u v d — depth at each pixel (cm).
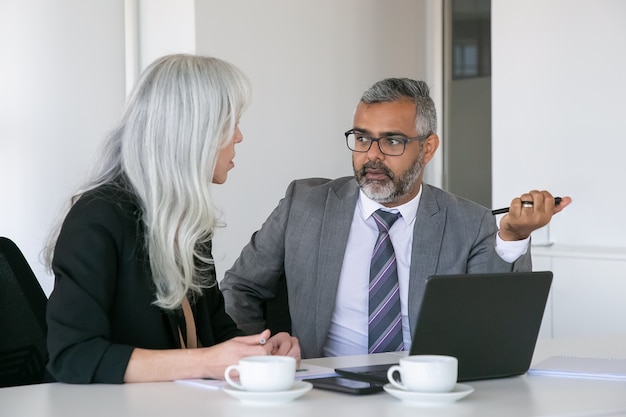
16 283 235
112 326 220
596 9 484
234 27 539
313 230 313
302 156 576
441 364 183
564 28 496
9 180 449
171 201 222
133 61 539
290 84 568
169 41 532
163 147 222
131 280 221
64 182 454
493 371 213
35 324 235
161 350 208
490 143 595
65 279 210
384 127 300
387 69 622
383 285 302
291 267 314
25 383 232
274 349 233
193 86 223
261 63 552
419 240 304
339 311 307
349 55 599
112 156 230
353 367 221
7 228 450
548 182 505
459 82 614
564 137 499
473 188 607
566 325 470
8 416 171
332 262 308
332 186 324
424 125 306
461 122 613
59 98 453
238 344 208
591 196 490
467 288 205
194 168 223
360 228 312
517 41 514
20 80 447
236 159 543
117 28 474
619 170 479
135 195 225
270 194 561
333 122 592
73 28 457
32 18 447
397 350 298
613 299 451
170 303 222
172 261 221
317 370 220
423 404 181
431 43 626
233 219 544
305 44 575
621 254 447
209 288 257
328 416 170
